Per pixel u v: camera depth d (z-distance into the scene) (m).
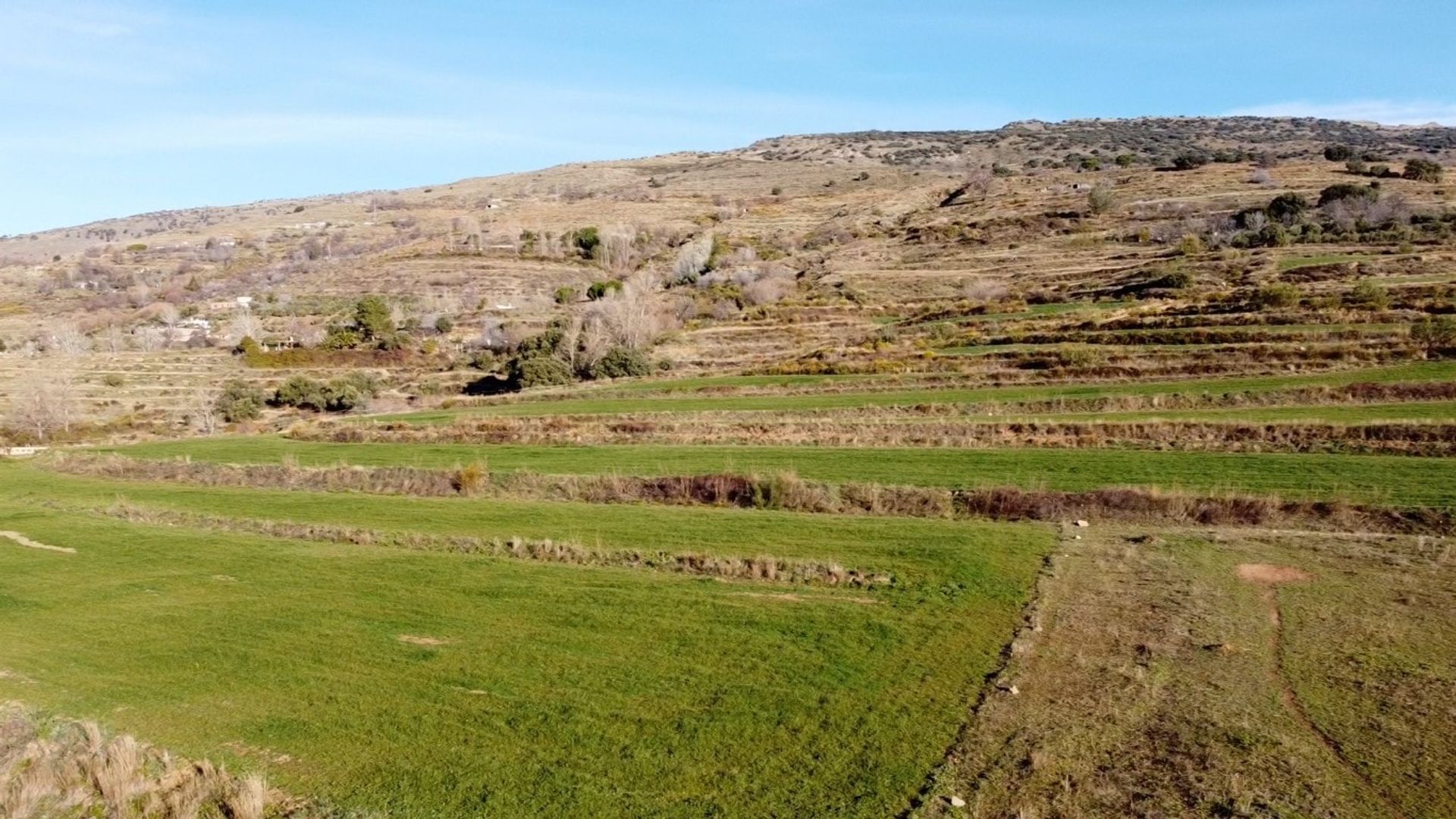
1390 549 21.67
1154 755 13.02
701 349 77.94
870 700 15.67
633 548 27.02
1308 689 14.66
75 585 27.08
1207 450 33.19
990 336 61.84
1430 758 12.46
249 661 19.77
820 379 55.94
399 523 32.81
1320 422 33.00
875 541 25.94
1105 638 17.39
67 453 56.03
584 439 46.97
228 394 79.06
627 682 17.30
